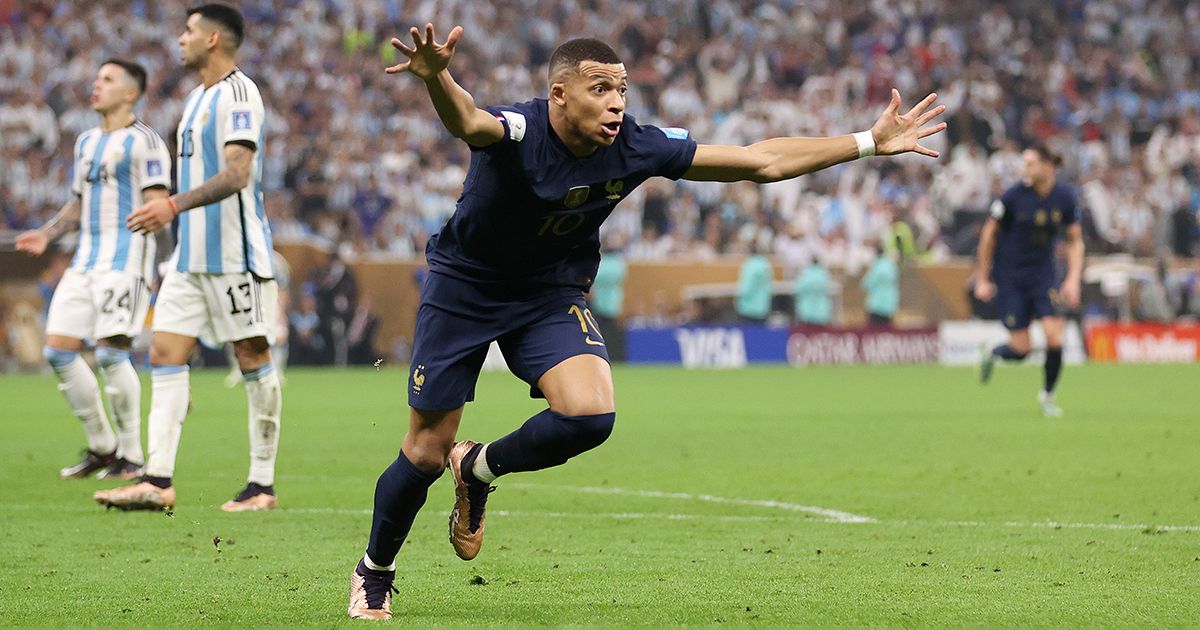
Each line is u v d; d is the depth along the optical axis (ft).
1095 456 74.28
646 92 222.89
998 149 238.07
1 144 168.66
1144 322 209.87
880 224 213.05
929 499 57.77
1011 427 92.84
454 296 33.63
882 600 36.04
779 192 212.43
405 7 208.13
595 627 32.30
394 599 36.37
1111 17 264.11
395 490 33.60
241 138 53.62
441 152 197.57
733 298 192.54
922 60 241.55
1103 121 247.70
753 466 70.13
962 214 221.66
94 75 177.47
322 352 169.17
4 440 82.94
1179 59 265.34
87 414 65.10
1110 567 41.29
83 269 64.34
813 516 53.01
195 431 88.74
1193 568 41.11
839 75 237.25
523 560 42.83
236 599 36.29
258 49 193.77
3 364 149.59
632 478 65.31
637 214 200.44
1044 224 102.32
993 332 206.18
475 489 34.47
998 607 35.01
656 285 188.96
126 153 64.08
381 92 200.34
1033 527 49.88
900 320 200.95
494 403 114.11
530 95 212.84
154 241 66.03
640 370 175.83
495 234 32.78
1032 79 249.55
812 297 195.42
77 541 46.44
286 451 77.82
